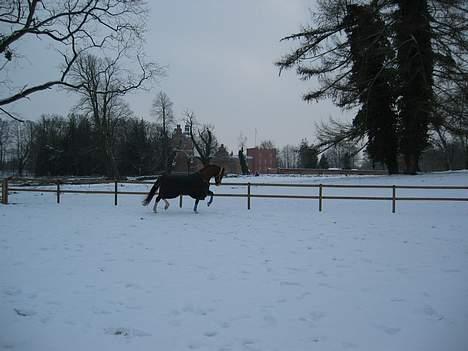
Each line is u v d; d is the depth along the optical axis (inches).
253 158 4475.9
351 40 1312.7
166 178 650.8
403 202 812.6
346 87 1331.2
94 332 213.2
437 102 1224.8
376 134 1365.7
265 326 221.5
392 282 293.3
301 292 272.5
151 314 236.1
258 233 478.9
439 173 1301.7
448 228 518.6
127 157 2755.9
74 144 2728.8
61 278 297.7
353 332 214.7
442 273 315.6
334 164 4542.3
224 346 198.8
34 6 866.1
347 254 375.6
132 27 993.5
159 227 514.6
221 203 814.5
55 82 916.0
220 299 259.4
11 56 871.1
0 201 802.8
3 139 3796.8
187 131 3031.5
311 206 764.0
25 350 193.2
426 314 237.5
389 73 1262.3
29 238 435.5
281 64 1363.2
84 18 921.5
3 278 296.2
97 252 376.5
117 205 764.6
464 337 208.8
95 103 1792.6
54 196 939.3
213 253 377.1
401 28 1208.2
